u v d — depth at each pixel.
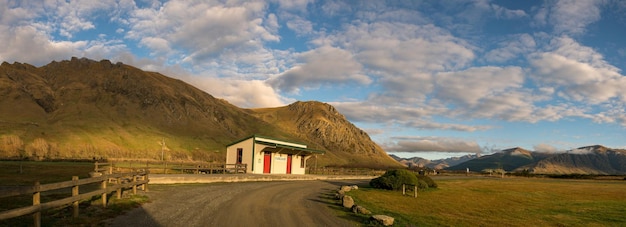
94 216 11.16
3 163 56.59
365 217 14.48
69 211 11.52
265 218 13.04
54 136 150.38
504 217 17.66
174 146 176.00
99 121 179.75
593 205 23.75
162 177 24.44
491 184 44.56
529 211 20.17
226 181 29.42
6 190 7.34
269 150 41.47
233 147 40.75
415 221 14.77
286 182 32.53
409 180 28.41
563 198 28.31
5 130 143.38
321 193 23.47
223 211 13.94
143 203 14.50
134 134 176.12
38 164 56.50
